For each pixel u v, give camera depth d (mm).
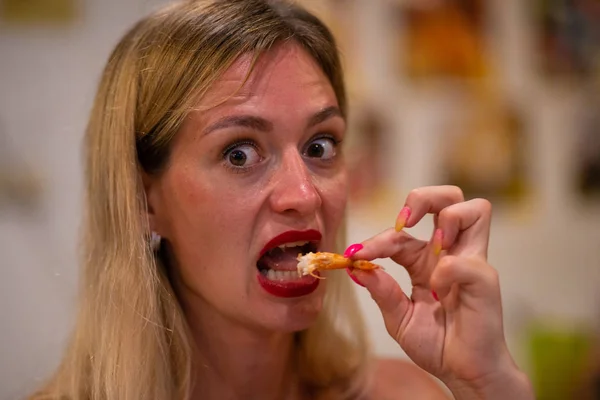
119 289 804
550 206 1661
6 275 1264
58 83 1289
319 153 796
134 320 796
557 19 1644
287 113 728
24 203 1274
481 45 1580
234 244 737
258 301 750
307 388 952
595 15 1670
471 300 696
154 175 800
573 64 1663
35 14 1271
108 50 1314
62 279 1293
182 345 819
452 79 1558
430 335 735
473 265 683
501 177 1609
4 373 1259
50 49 1281
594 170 1689
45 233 1288
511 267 1639
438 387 1055
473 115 1581
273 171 739
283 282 754
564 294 1670
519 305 1640
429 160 1542
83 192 928
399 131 1514
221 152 731
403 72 1513
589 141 1682
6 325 1263
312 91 757
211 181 732
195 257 765
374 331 1480
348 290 996
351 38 1462
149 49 792
